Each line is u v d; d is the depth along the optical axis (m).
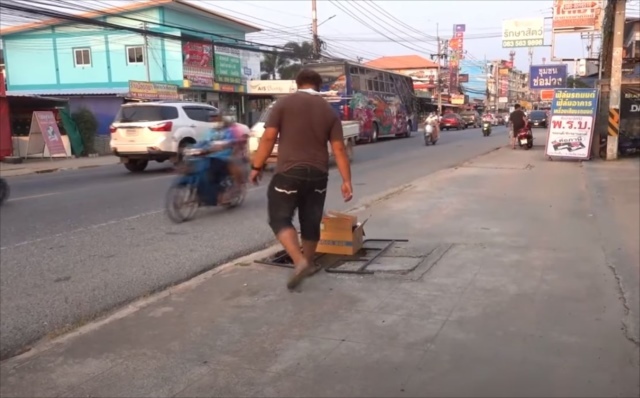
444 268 5.71
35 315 4.89
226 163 9.23
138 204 10.45
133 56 34.28
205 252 6.91
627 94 16.22
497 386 3.37
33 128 22.28
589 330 4.13
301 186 4.57
